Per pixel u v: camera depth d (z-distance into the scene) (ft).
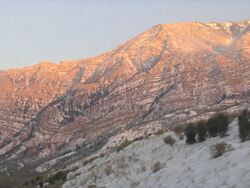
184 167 69.97
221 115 82.74
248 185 50.83
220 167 61.16
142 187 70.90
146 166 83.82
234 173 56.29
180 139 92.73
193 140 84.99
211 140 80.07
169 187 63.72
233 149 67.72
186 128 90.89
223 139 76.74
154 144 100.17
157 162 77.25
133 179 78.69
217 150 67.87
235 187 51.98
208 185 56.44
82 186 95.91
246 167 56.44
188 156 76.84
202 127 83.30
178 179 65.10
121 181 81.92
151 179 72.43
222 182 55.21
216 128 81.05
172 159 79.97
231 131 79.56
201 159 70.28
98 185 88.33
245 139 70.13
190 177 63.16
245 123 71.26
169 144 91.97
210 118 84.07
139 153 98.63
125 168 90.48
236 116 88.48
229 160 62.28
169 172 71.05
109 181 86.99
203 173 62.18
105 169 96.58
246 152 62.80
